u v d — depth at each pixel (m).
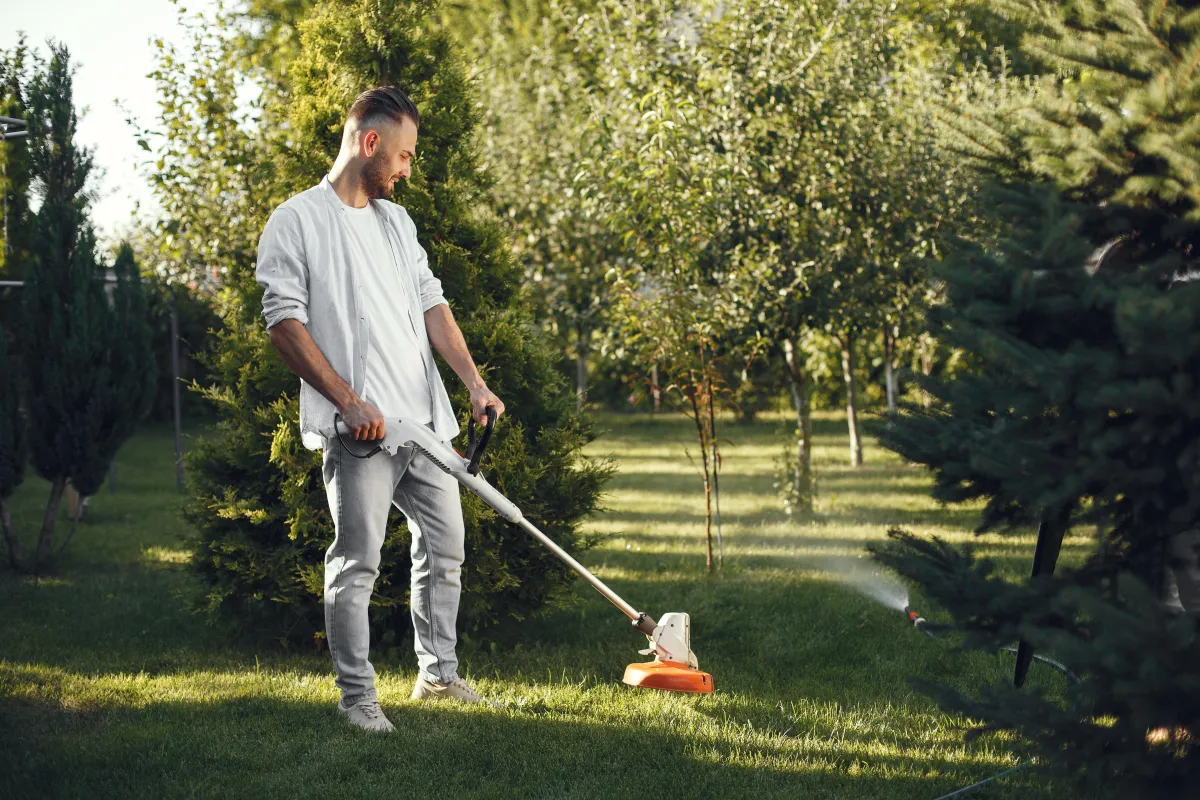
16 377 7.13
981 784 2.95
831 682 4.18
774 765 3.16
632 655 4.55
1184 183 2.38
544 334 5.30
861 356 16.80
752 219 8.28
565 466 4.91
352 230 3.50
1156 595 2.46
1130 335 2.10
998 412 2.45
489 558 4.59
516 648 4.65
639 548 7.68
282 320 3.30
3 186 8.79
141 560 7.28
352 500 3.46
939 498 2.60
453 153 4.91
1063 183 2.53
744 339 8.15
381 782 3.04
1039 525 2.61
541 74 11.61
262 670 4.35
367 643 3.57
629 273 7.12
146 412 7.39
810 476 9.84
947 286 2.49
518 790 2.97
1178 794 2.25
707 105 8.45
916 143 8.55
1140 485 2.26
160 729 3.50
